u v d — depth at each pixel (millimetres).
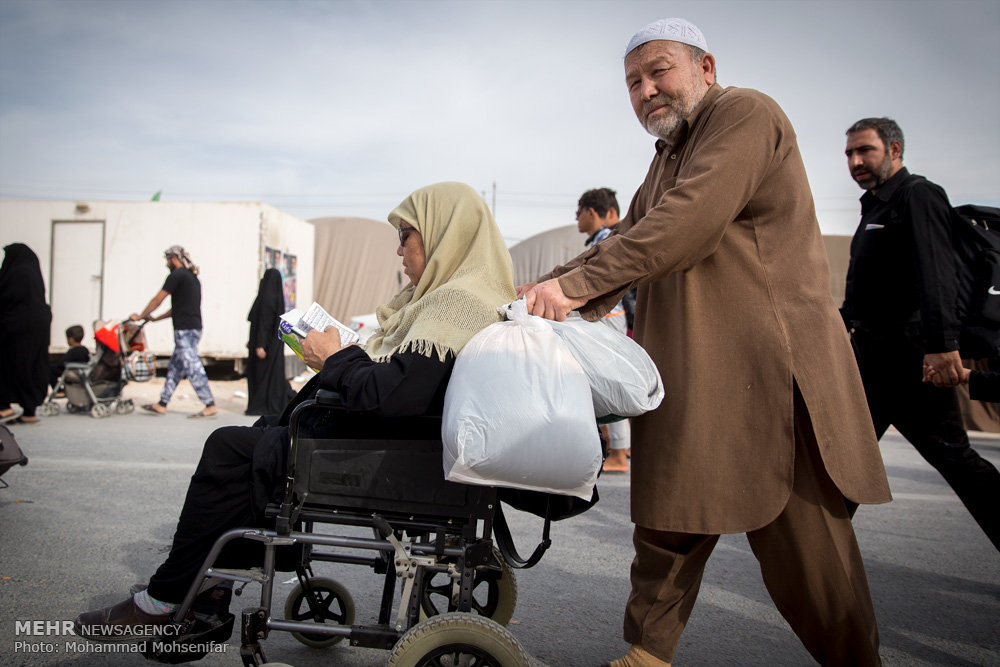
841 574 1925
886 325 3062
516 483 1782
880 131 3133
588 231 5957
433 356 1969
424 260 2357
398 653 1834
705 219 1844
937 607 3086
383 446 1998
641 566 2162
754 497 1889
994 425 8766
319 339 2207
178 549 2051
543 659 2506
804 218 1992
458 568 2016
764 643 2719
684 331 1987
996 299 2895
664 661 2100
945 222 2908
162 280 13195
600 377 1896
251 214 13156
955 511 4777
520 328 1904
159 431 6988
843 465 1886
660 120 2102
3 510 4004
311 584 2590
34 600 2814
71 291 13281
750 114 1929
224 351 13141
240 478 2064
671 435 1962
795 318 1923
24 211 13281
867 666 1966
